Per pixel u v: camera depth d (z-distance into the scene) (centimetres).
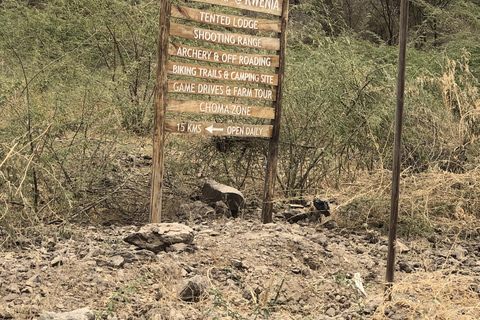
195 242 567
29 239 570
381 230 679
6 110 670
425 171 757
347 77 837
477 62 1221
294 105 818
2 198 576
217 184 760
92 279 459
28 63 948
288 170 814
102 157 725
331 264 557
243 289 477
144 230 546
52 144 698
